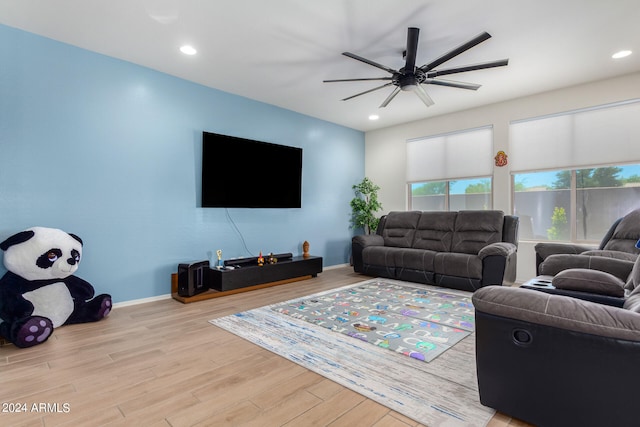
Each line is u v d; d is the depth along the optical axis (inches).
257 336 105.2
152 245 149.2
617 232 130.4
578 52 134.0
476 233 185.0
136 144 144.3
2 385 76.0
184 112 160.4
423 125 230.1
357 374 80.5
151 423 62.3
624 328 48.3
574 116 171.5
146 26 114.8
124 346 98.3
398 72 120.2
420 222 210.4
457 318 122.1
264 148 190.7
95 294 133.3
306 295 157.2
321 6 104.0
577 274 91.2
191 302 145.3
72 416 64.5
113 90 137.9
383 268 194.9
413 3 102.4
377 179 257.9
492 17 109.7
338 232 243.8
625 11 106.1
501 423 61.1
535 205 193.8
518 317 57.7
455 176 215.8
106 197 136.0
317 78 160.4
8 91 114.5
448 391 72.7
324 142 232.8
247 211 187.3
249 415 64.7
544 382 56.0
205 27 115.8
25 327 94.7
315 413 65.4
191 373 81.7
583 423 52.6
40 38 120.6
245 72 153.2
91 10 105.3
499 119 195.3
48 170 122.3
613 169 169.6
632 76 154.6
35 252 106.5
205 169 164.9
